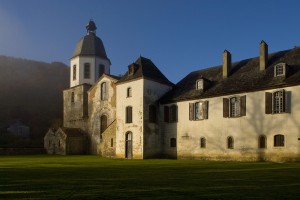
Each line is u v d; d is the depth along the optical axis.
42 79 108.94
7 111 90.62
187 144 37.34
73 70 56.00
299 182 14.62
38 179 15.65
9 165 25.86
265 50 34.00
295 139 28.77
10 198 10.41
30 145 67.69
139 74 40.22
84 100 53.50
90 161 31.89
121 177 16.67
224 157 33.72
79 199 10.27
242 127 32.59
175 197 10.67
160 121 40.72
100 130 49.72
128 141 40.47
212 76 38.97
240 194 11.32
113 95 48.16
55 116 92.88
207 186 13.22
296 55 32.72
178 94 39.78
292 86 29.31
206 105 35.84
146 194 11.22
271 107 30.59
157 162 30.44
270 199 10.45
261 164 26.84
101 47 56.28
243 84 33.50
